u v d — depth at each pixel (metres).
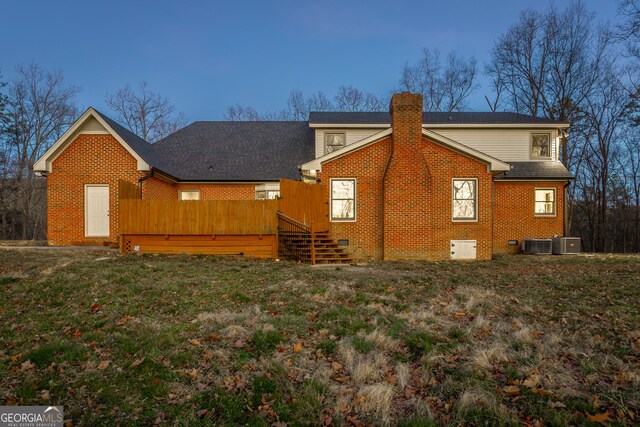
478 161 14.76
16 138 32.34
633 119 24.95
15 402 3.62
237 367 4.38
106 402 3.68
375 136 14.53
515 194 18.33
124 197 13.13
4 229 31.61
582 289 8.12
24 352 4.60
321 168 14.66
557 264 12.72
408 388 3.99
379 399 3.66
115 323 5.70
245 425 3.34
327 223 14.57
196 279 8.55
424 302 7.14
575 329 5.60
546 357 4.62
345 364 4.53
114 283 7.91
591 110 27.94
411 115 14.31
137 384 3.99
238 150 20.44
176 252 12.84
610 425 3.28
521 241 18.17
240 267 10.34
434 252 14.49
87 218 15.02
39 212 32.69
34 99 33.91
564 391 3.82
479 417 3.46
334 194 14.76
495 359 4.57
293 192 13.45
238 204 12.90
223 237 12.91
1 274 8.37
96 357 4.57
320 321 5.91
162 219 12.84
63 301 6.72
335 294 7.41
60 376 4.12
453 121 20.41
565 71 29.03
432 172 14.68
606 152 27.03
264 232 12.88
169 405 3.65
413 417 3.47
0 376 4.08
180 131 22.11
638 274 10.05
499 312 6.49
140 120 41.00
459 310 6.56
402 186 14.22
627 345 4.95
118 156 15.07
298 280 8.62
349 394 3.86
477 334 5.41
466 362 4.49
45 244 15.93
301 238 12.85
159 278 8.52
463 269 11.27
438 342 5.09
